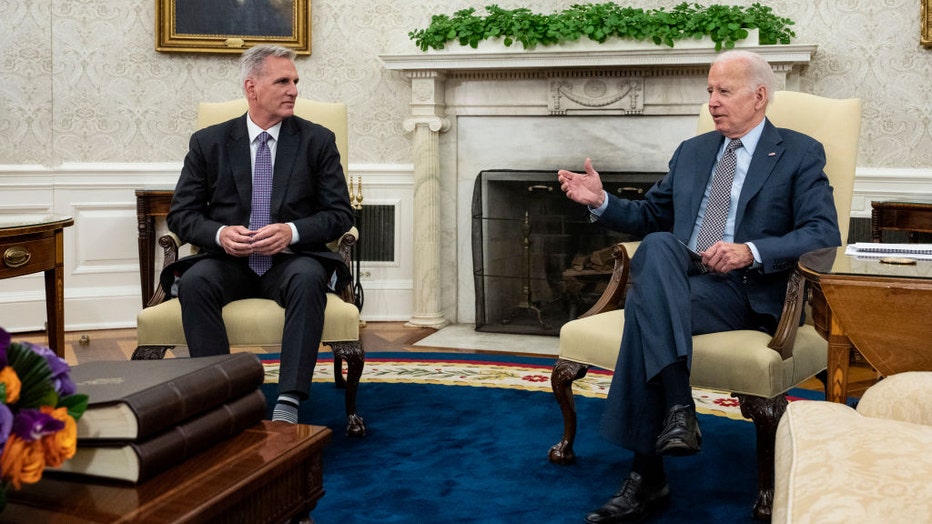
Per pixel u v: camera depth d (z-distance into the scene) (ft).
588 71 16.37
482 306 17.15
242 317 9.61
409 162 17.90
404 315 18.12
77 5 16.76
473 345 15.75
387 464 9.20
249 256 10.16
